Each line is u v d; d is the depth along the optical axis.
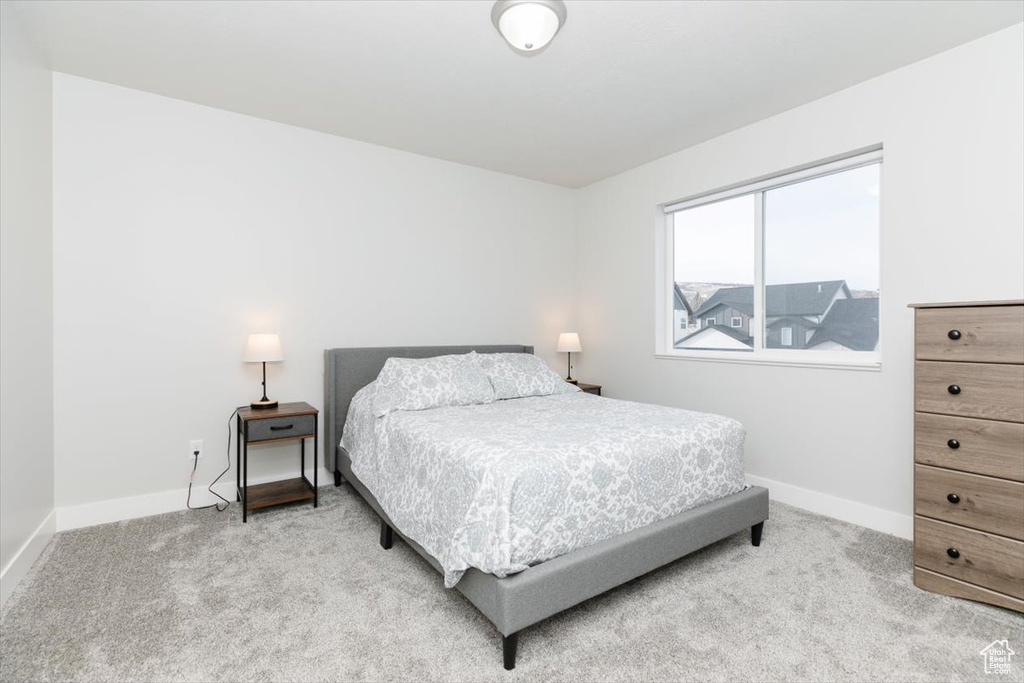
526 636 1.72
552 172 4.23
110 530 2.59
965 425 1.91
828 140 2.82
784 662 1.58
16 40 2.12
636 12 2.07
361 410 3.00
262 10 2.08
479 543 1.62
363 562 2.25
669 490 2.07
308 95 2.86
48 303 2.49
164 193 2.88
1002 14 2.08
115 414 2.74
